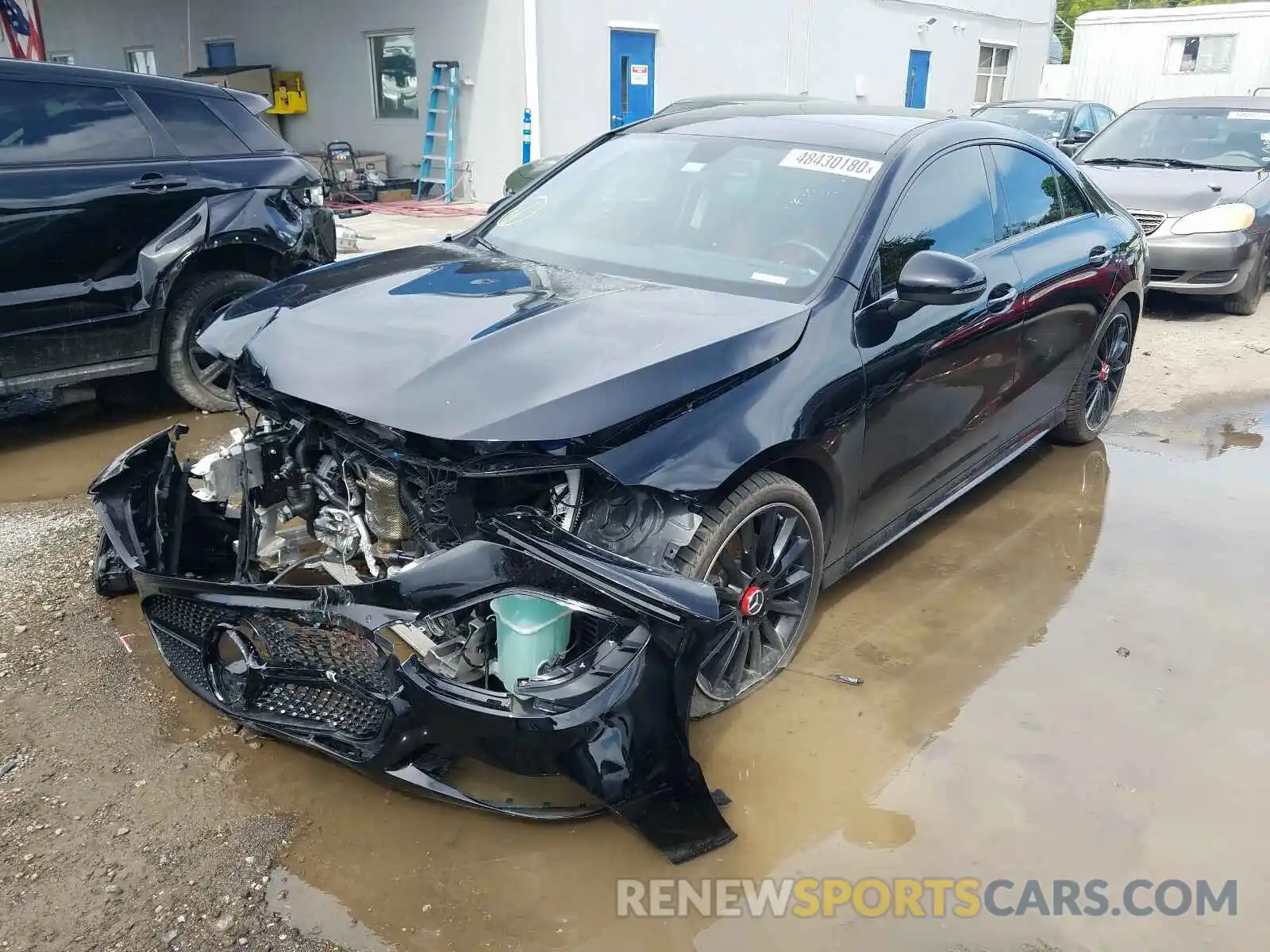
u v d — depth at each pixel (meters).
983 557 4.12
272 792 2.69
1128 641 3.52
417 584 2.31
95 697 3.05
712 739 2.92
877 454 3.26
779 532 2.94
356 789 2.71
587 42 13.03
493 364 2.54
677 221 3.48
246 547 3.02
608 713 2.28
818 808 2.67
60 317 4.80
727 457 2.58
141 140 5.09
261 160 5.54
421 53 13.53
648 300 2.99
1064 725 3.05
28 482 4.62
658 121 4.12
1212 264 7.86
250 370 2.84
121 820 2.56
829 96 16.86
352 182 13.42
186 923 2.27
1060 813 2.69
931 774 2.82
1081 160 9.23
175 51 16.97
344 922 2.28
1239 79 20.50
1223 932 2.34
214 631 2.66
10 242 4.57
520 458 2.38
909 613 3.66
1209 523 4.48
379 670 2.40
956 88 20.05
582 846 2.53
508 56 12.62
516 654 2.33
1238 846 2.60
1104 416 5.38
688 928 2.30
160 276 5.05
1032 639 3.52
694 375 2.60
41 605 3.53
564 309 2.88
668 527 2.54
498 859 2.48
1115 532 4.37
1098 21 22.20
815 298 3.04
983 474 4.26
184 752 2.83
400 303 2.99
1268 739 3.01
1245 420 5.87
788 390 2.81
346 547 2.86
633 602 2.26
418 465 2.48
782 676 3.24
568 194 3.86
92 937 2.22
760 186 3.50
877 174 3.41
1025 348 4.12
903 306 3.19
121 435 5.25
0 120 4.66
